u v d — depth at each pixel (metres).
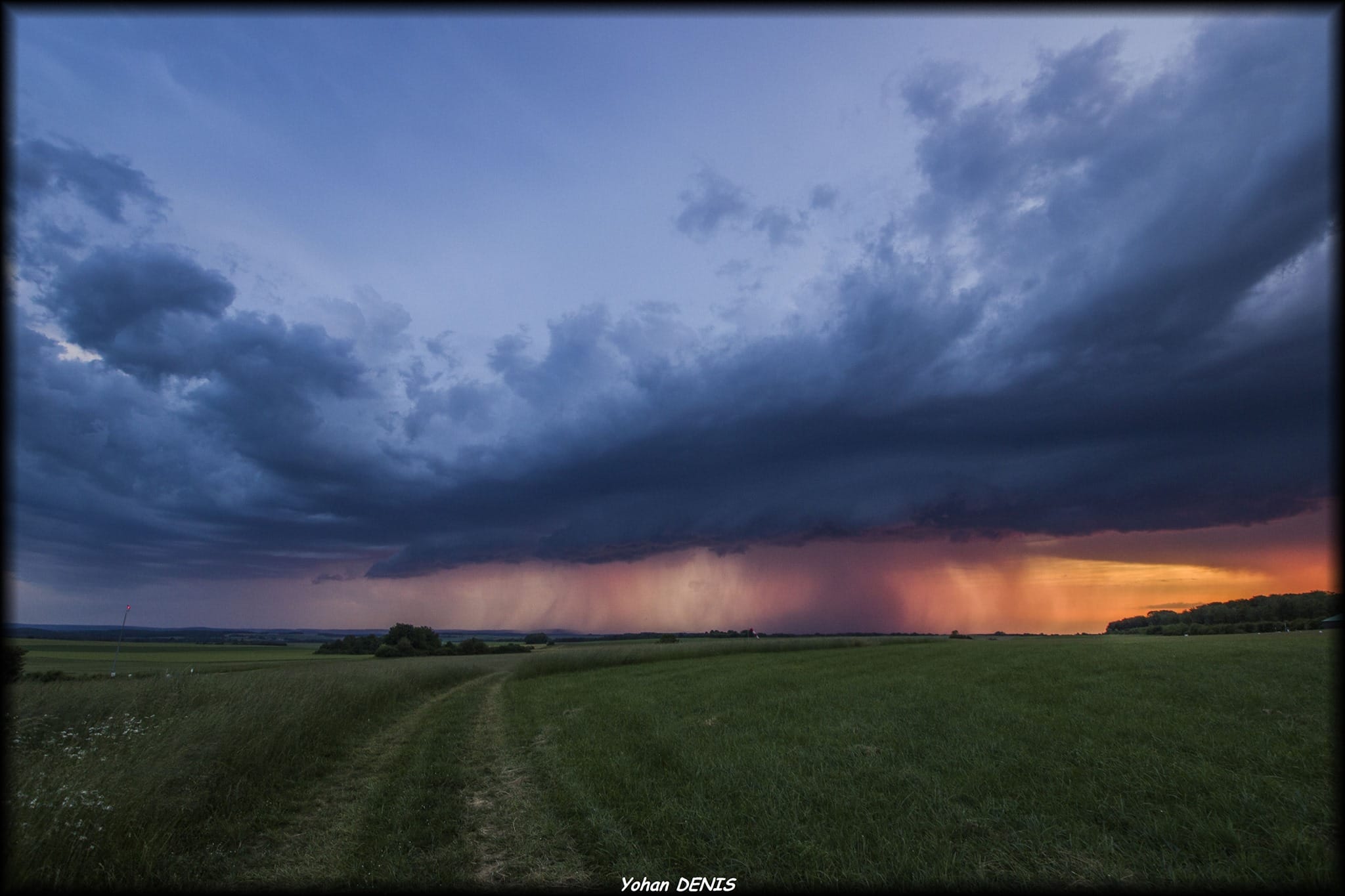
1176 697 15.03
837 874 6.27
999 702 15.66
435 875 6.60
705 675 28.19
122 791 7.66
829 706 16.50
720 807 8.34
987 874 6.11
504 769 11.31
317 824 8.33
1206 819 7.07
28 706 11.02
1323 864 5.70
